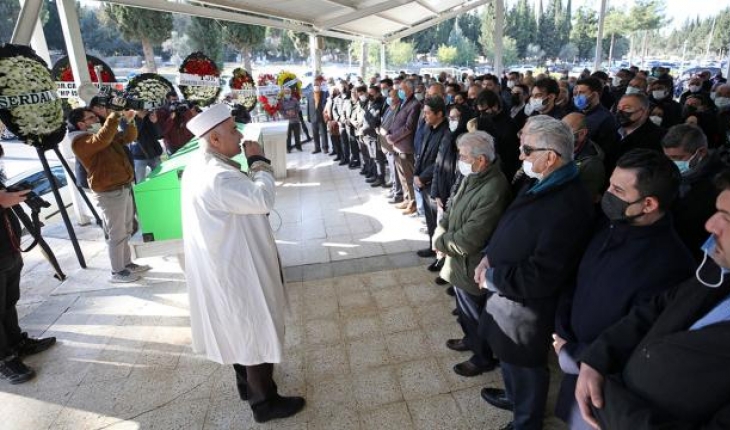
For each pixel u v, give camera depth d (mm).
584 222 1573
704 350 908
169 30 13211
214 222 1821
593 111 3012
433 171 3652
